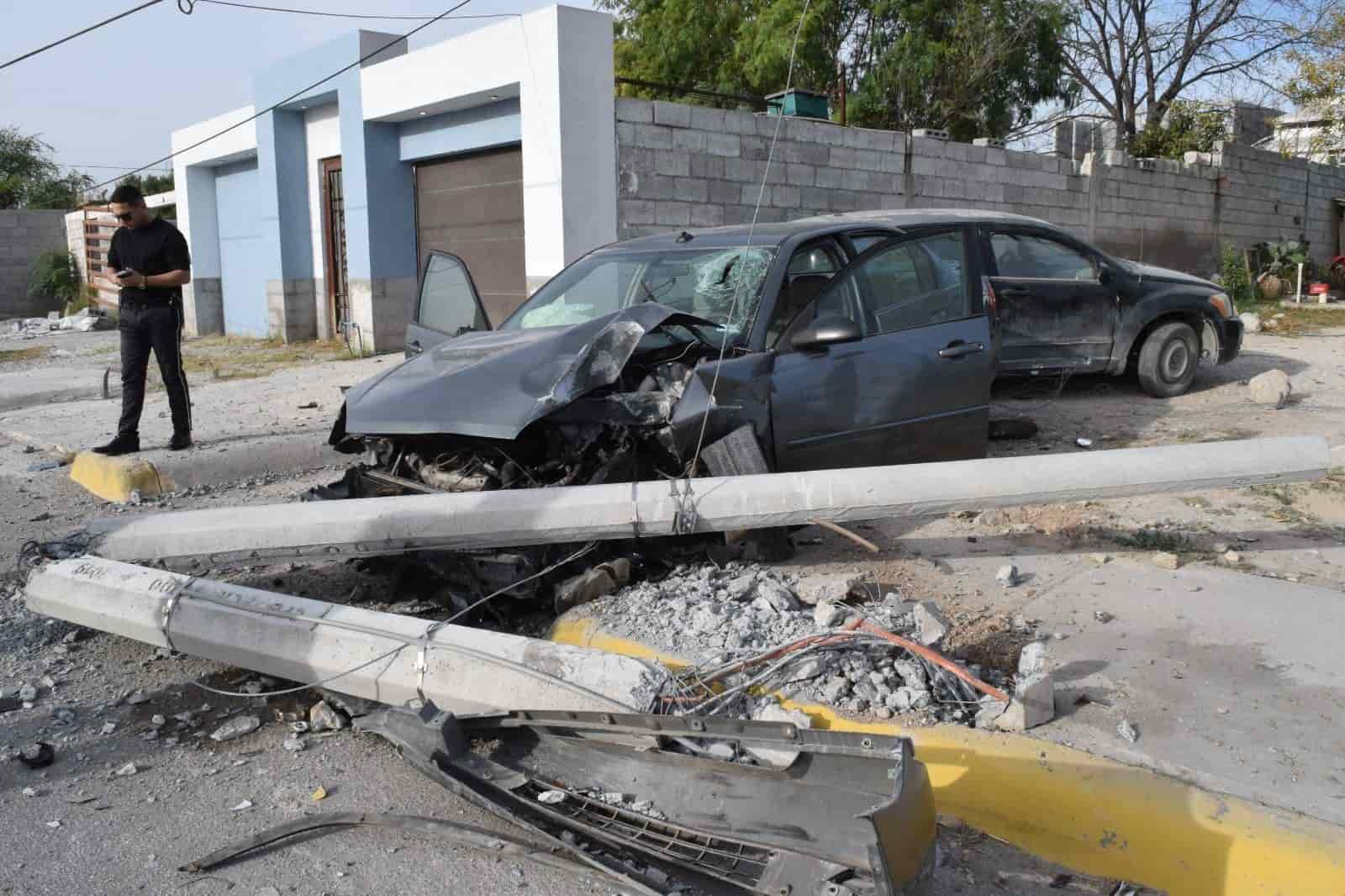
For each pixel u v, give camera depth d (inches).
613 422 181.3
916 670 147.3
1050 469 181.9
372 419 192.9
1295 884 110.5
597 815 123.6
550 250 453.7
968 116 856.3
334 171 640.4
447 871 119.8
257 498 287.1
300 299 672.4
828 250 223.6
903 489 176.4
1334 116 923.4
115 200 297.1
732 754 124.2
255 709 163.3
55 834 128.3
